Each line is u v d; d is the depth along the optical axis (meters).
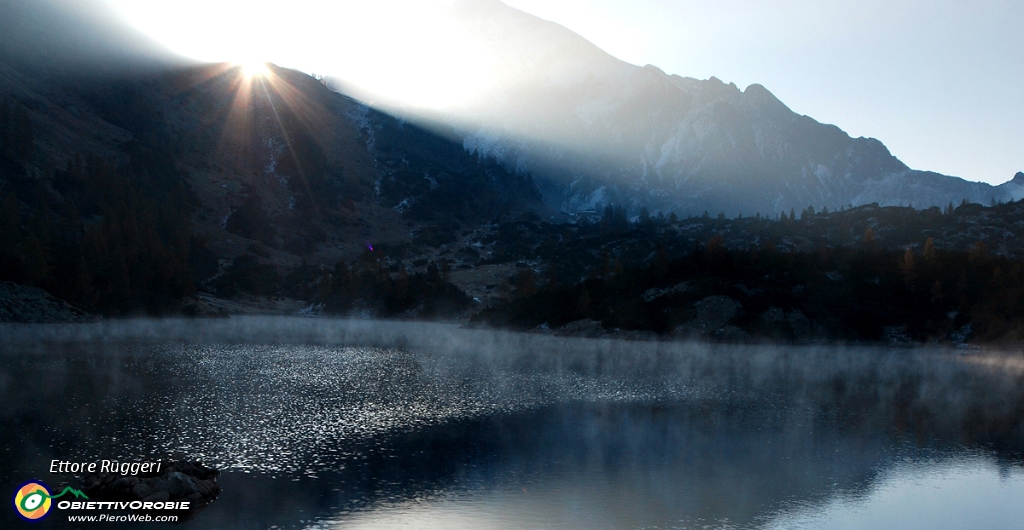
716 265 187.12
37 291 165.88
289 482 40.41
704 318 162.12
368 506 36.75
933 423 63.69
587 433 55.22
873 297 178.38
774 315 163.00
